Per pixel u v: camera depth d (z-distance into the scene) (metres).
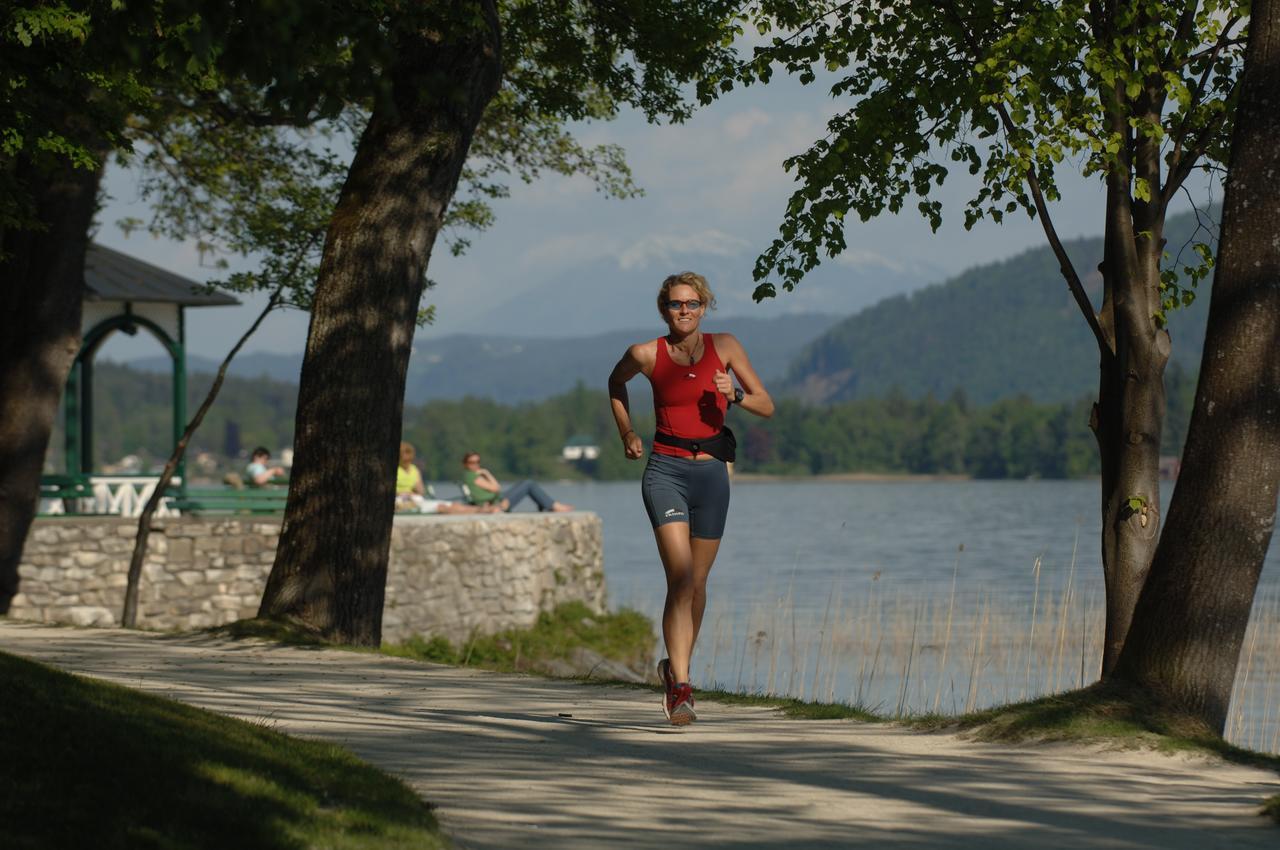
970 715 10.57
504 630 31.25
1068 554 74.31
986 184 14.91
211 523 28.09
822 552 80.94
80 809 6.03
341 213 18.00
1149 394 13.73
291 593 17.73
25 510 26.11
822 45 16.16
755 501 189.50
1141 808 7.72
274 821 6.27
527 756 9.02
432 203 18.12
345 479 17.80
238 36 6.32
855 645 30.98
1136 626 10.77
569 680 13.70
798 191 16.03
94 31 6.59
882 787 8.23
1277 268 10.57
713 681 23.52
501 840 6.68
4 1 14.78
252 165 27.91
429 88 7.05
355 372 17.83
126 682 12.29
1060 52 13.44
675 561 10.17
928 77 15.55
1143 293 13.79
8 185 17.58
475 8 12.54
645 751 9.36
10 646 15.62
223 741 7.59
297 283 25.42
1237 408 10.59
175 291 31.98
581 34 23.22
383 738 9.58
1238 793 8.16
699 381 10.21
